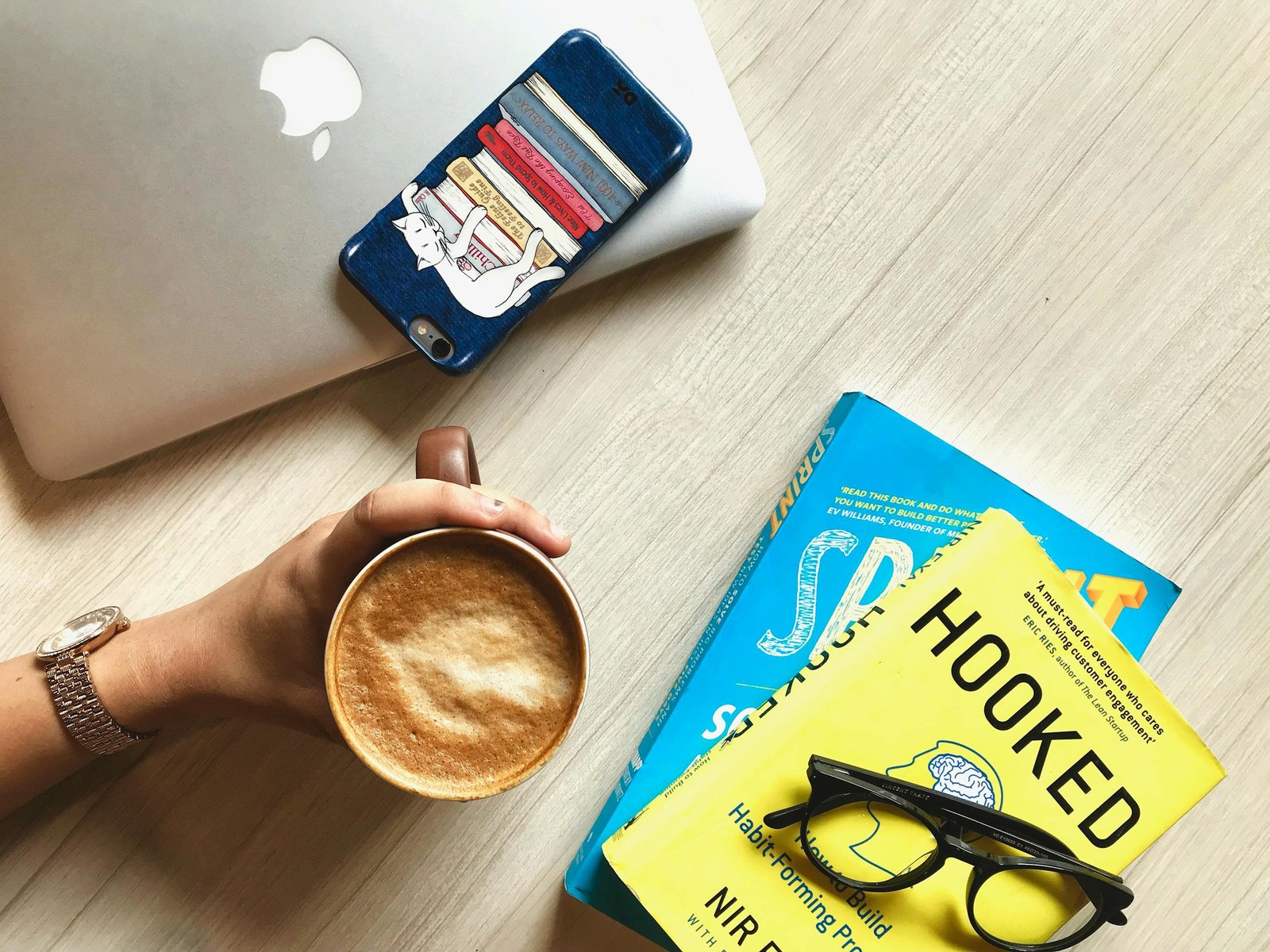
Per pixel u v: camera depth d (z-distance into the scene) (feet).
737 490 2.26
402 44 1.93
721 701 2.06
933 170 2.22
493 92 1.98
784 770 1.89
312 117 1.93
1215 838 2.28
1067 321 2.25
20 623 2.21
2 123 1.85
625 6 2.01
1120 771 1.90
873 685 1.91
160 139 1.90
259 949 2.27
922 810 1.85
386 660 1.61
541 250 2.02
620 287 2.24
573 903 2.28
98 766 2.26
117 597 2.23
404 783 1.58
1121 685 1.90
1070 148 2.22
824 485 2.07
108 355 1.99
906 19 2.19
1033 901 1.90
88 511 2.22
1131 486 2.27
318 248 2.00
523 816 2.28
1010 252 2.24
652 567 2.26
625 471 2.26
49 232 1.91
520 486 2.26
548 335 2.24
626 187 2.01
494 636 1.63
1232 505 2.26
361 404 2.24
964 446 2.27
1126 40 2.19
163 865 2.26
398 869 2.28
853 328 2.25
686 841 1.86
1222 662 2.28
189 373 2.02
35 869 2.25
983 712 1.91
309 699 2.01
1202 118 2.21
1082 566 2.07
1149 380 2.26
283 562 1.95
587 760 2.27
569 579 2.26
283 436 2.23
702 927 1.86
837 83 2.21
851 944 1.88
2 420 2.21
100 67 1.85
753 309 2.25
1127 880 2.30
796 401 2.26
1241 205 2.22
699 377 2.25
